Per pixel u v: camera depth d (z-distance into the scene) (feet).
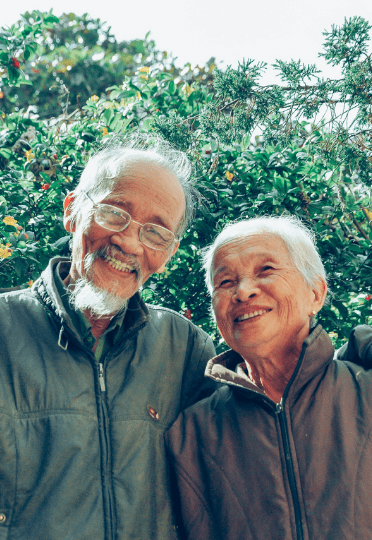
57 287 5.81
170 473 5.62
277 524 4.92
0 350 5.25
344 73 7.43
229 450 5.38
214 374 5.89
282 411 5.33
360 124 7.45
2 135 10.12
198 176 9.27
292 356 5.78
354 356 5.84
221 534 5.15
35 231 9.43
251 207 9.21
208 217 8.88
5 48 10.25
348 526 4.75
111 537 4.88
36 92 32.58
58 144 10.27
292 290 5.61
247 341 5.57
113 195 5.70
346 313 9.11
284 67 7.43
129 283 5.65
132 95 11.44
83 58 34.06
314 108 7.55
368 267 9.30
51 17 10.68
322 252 9.39
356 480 4.92
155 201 5.74
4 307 5.61
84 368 5.43
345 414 5.24
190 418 5.78
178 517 5.53
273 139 8.04
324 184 9.60
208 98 10.83
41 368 5.26
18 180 9.73
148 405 5.66
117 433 5.28
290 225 6.12
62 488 4.85
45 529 4.70
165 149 7.38
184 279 9.37
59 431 5.03
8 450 4.88
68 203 6.27
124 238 5.59
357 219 10.23
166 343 6.25
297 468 5.08
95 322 5.83
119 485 5.10
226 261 5.83
